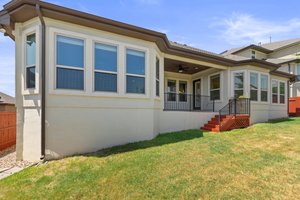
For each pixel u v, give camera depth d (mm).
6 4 6070
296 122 12320
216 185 4105
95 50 7145
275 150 6406
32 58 6590
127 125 7781
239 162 5312
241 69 12391
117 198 3775
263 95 13125
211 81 13805
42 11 6008
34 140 6344
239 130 9992
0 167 5941
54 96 6367
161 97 9930
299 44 25281
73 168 5344
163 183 4227
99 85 7207
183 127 10688
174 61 11273
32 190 4230
